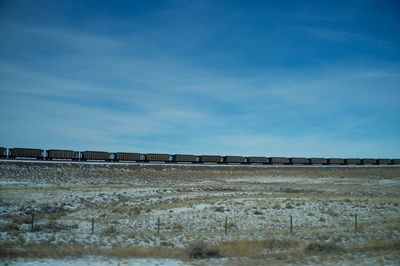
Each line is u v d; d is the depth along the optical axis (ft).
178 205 136.05
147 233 93.35
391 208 138.31
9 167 199.82
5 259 61.87
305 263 65.16
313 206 136.77
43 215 119.24
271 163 341.00
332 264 64.64
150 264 62.49
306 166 315.78
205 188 199.11
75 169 219.61
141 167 249.55
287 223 110.42
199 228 102.53
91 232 93.20
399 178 281.13
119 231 96.07
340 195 182.09
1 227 94.73
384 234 94.53
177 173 252.62
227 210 126.11
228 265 63.00
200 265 62.69
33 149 238.27
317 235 92.38
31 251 68.23
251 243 79.92
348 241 85.87
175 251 73.10
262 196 167.94
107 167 234.58
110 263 62.34
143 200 151.53
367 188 220.43
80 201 142.72
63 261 62.44
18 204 128.47
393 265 64.13
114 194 161.07
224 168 280.51
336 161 362.12
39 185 176.55
